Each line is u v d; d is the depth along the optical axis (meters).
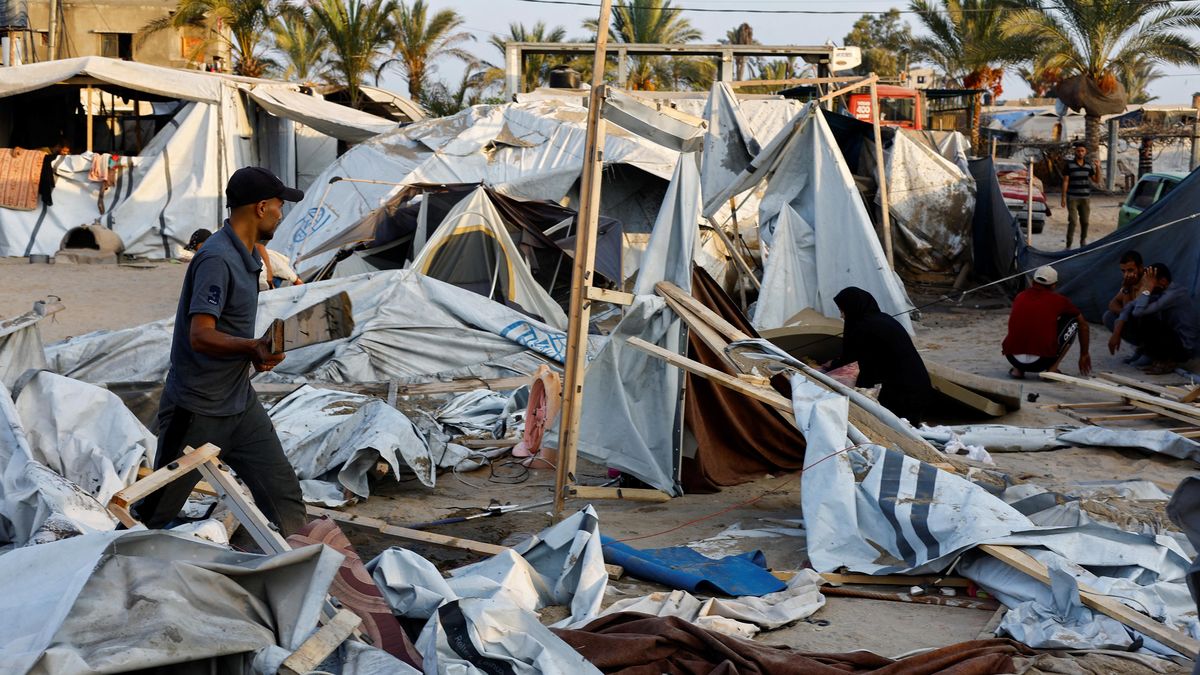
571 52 23.36
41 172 21.20
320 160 25.77
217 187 21.83
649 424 6.89
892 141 17.44
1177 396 9.71
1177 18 33.78
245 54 36.56
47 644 2.71
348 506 6.59
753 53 23.47
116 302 15.37
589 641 3.98
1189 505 3.08
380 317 9.60
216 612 3.04
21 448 5.03
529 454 7.64
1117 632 4.32
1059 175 38.03
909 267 17.42
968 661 3.98
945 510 5.27
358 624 3.28
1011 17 35.38
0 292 16.27
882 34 65.12
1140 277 11.58
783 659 3.93
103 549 3.08
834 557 5.35
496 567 4.71
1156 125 41.88
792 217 11.88
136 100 23.73
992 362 11.98
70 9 33.72
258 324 9.38
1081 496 5.73
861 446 5.72
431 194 13.08
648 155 17.16
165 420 4.43
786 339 10.34
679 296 6.92
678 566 5.24
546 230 12.98
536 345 9.91
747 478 7.23
